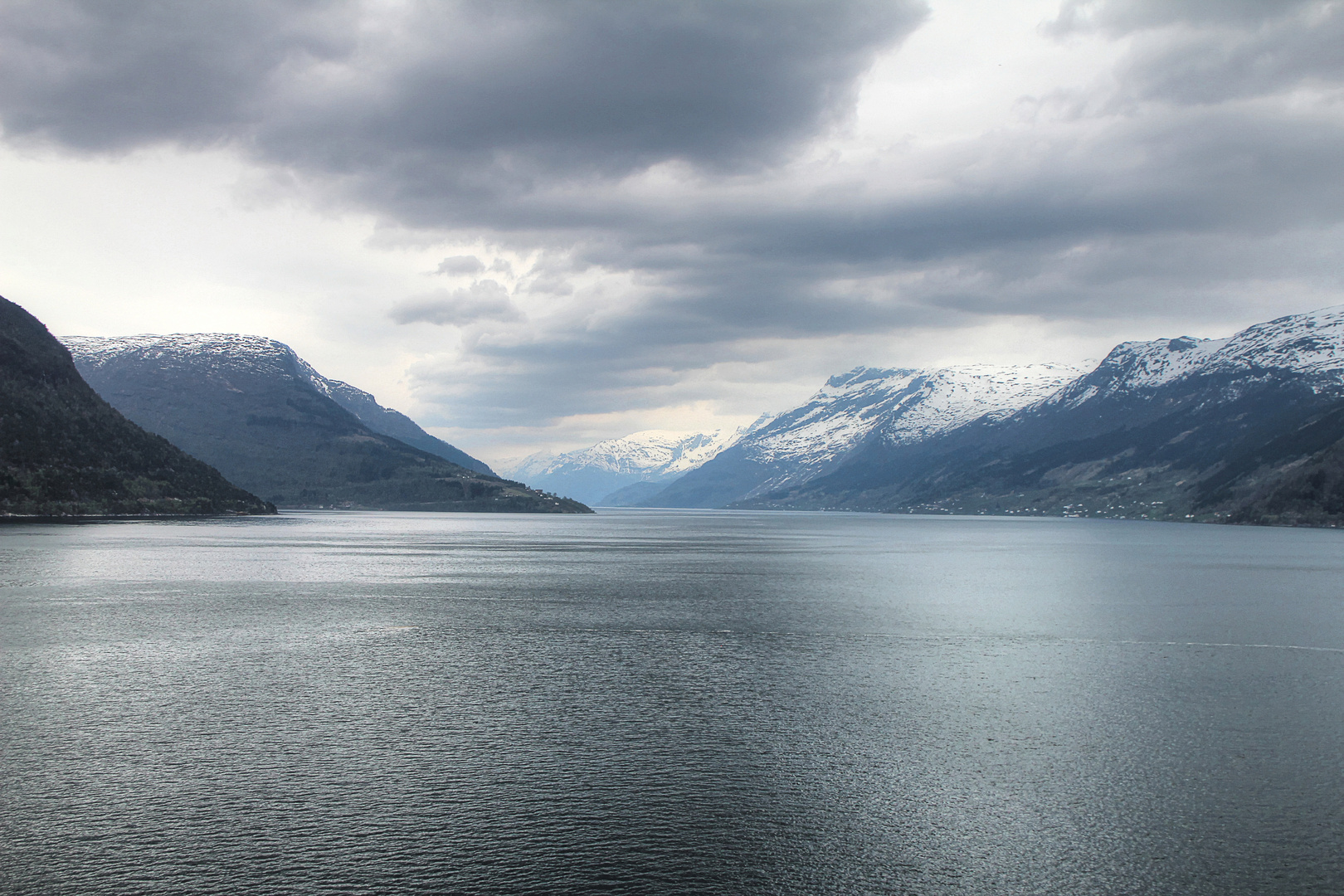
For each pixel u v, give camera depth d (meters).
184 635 67.06
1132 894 26.64
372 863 28.12
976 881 27.38
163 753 38.00
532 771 36.31
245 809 32.16
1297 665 59.12
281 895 26.14
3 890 26.20
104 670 54.09
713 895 26.41
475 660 58.72
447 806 32.62
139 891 26.28
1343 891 26.84
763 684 51.97
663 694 49.38
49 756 37.56
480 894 26.30
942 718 44.59
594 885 26.88
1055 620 80.94
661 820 31.58
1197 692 50.81
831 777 35.97
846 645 66.12
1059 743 40.50
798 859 28.75
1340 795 34.28
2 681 50.91
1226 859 28.89
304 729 41.66
